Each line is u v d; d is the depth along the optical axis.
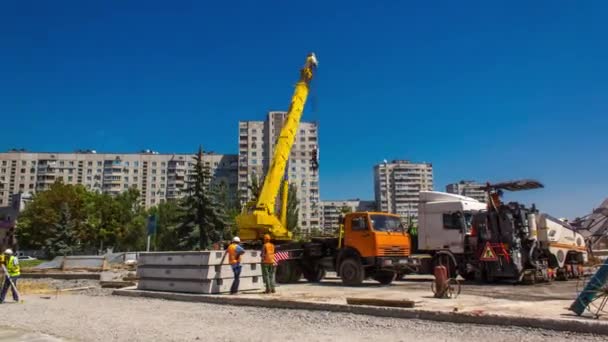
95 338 9.63
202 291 16.19
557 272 21.27
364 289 17.72
